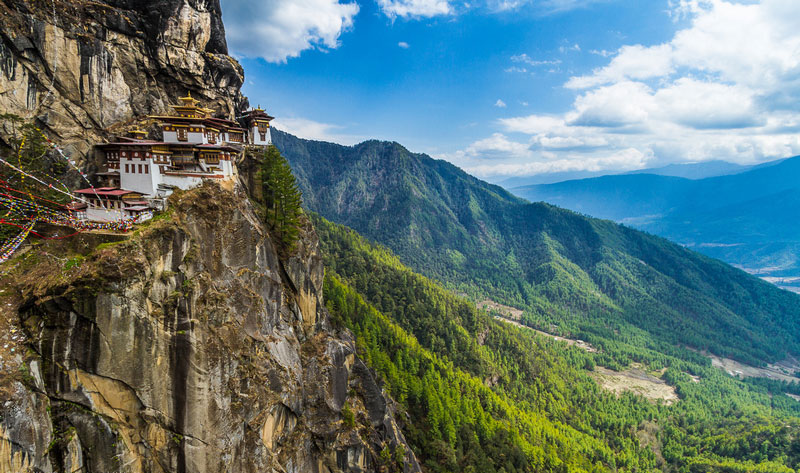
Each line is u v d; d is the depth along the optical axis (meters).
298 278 63.84
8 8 50.50
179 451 40.38
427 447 85.06
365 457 64.06
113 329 37.03
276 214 63.75
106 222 42.47
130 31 62.38
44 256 39.38
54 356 35.22
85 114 57.19
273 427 50.06
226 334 44.72
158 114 66.88
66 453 34.88
